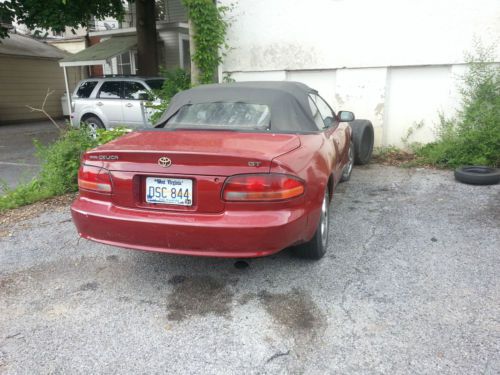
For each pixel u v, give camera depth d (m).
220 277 3.53
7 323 2.99
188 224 2.94
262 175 2.90
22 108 20.98
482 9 7.04
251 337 2.74
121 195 3.14
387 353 2.54
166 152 2.95
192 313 3.03
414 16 7.55
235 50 9.26
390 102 8.25
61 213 5.39
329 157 3.84
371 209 5.13
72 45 23.58
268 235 2.89
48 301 3.26
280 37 8.79
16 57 20.42
